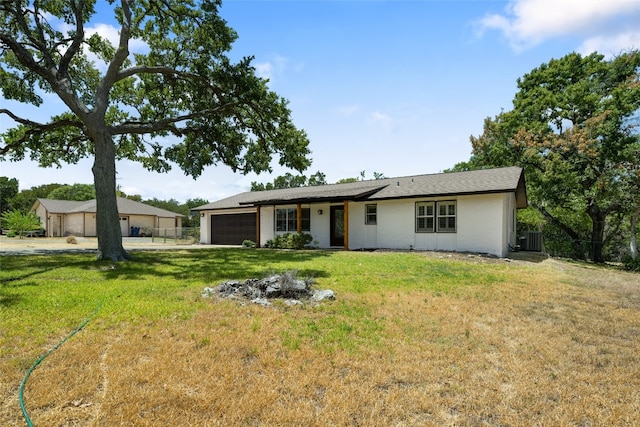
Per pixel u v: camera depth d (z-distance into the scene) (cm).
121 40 1184
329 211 1842
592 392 325
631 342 451
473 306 606
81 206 3781
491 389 325
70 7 1359
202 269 958
